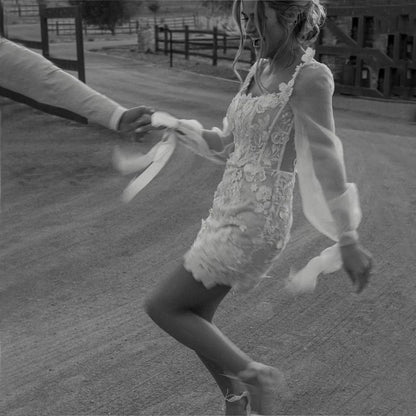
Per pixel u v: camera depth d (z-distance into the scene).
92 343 3.92
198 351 2.60
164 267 5.17
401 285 4.75
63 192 7.46
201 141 2.88
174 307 2.59
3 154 9.32
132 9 48.66
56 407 3.23
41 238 5.89
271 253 2.55
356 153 9.80
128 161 2.84
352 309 4.36
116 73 22.03
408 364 3.63
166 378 3.51
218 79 20.75
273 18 2.49
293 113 2.48
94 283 4.85
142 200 7.16
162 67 24.19
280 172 2.53
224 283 2.55
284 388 3.38
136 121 2.62
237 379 2.60
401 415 3.15
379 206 6.88
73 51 27.91
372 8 16.52
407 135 11.80
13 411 3.20
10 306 4.44
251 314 4.30
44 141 10.22
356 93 17.11
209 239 2.56
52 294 4.65
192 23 49.41
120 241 5.81
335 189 2.39
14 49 2.42
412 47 16.20
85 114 2.50
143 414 3.16
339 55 17.59
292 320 4.20
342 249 2.41
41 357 3.75
